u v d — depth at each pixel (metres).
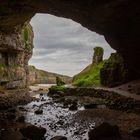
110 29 27.39
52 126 16.00
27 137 12.77
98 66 56.41
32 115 20.53
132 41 26.92
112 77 40.78
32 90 51.31
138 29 23.81
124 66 38.94
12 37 38.75
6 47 37.91
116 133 12.98
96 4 20.58
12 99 30.69
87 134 13.76
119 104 24.06
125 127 15.09
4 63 40.59
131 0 19.42
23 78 48.78
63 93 41.16
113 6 20.53
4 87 39.16
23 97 34.91
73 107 24.25
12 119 18.22
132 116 18.81
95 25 27.48
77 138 12.91
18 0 21.83
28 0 22.00
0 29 32.81
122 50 30.66
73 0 21.17
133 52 29.22
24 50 47.50
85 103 28.97
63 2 22.06
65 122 17.42
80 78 60.31
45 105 27.78
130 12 21.62
